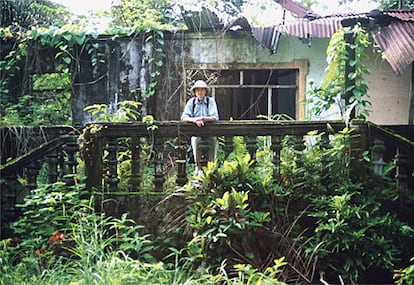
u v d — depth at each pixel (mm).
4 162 6727
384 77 9586
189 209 5453
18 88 9836
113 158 5699
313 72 9734
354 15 8445
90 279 4301
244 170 5531
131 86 9742
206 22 9539
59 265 4824
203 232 5281
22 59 9781
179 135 5656
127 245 5094
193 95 9820
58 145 5801
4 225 5695
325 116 9016
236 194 5238
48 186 5586
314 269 5289
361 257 5336
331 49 7039
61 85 9906
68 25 9578
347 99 6965
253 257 5203
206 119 5629
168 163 6285
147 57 9672
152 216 5625
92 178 5633
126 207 5641
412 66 8805
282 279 5188
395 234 5434
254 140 5730
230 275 5145
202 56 9820
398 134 6328
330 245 5363
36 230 5457
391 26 8250
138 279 4391
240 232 5227
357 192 5551
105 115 7578
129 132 5648
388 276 5363
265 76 10227
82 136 5660
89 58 9766
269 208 5539
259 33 9211
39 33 9445
